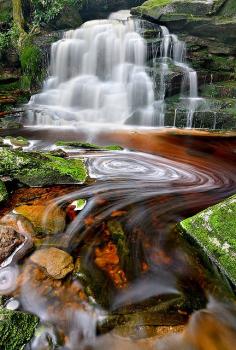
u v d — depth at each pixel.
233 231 3.67
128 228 4.49
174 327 3.04
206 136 9.27
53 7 12.73
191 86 11.15
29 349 2.79
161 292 3.43
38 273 3.56
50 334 2.95
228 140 8.98
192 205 5.20
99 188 5.73
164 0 13.37
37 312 3.15
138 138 9.13
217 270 3.51
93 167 6.73
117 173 6.51
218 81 11.46
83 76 12.18
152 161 7.39
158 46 11.68
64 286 3.44
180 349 2.88
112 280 3.56
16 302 3.24
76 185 5.78
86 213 4.85
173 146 8.54
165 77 10.61
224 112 9.56
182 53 11.97
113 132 9.70
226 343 2.98
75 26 14.11
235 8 11.34
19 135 9.20
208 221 3.96
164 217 4.79
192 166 7.18
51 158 6.33
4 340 2.72
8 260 3.72
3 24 13.05
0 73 11.95
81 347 2.90
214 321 3.15
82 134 9.44
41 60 11.75
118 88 11.15
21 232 4.18
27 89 11.77
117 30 12.07
